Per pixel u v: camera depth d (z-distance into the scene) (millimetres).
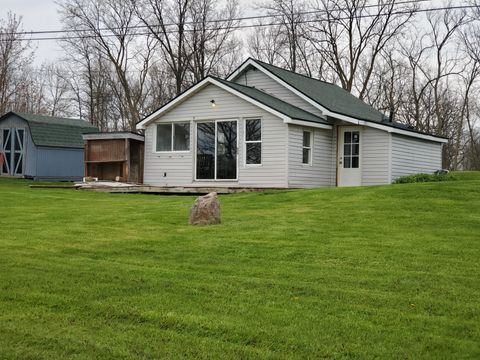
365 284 6410
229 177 19812
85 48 43844
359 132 20422
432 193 12898
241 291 6152
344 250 8062
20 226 10578
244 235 9297
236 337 4805
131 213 12414
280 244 8516
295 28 41625
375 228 9688
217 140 20125
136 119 43375
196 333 4918
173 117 20984
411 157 21172
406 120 43250
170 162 21031
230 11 52594
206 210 10609
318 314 5391
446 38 41469
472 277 6668
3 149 30172
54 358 4391
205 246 8539
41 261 7641
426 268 7086
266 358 4379
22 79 42875
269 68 22047
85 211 12898
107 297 5941
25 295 6008
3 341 4727
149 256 8008
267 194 14977
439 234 9117
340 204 12336
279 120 18891
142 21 41500
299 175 19203
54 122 30906
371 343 4668
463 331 4949
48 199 16547
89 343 4684
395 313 5422
